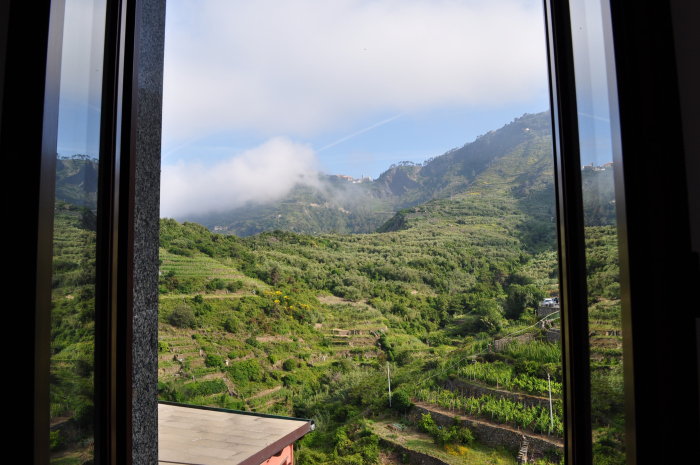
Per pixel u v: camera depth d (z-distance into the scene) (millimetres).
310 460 18094
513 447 15492
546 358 18672
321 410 20344
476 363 19516
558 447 14938
